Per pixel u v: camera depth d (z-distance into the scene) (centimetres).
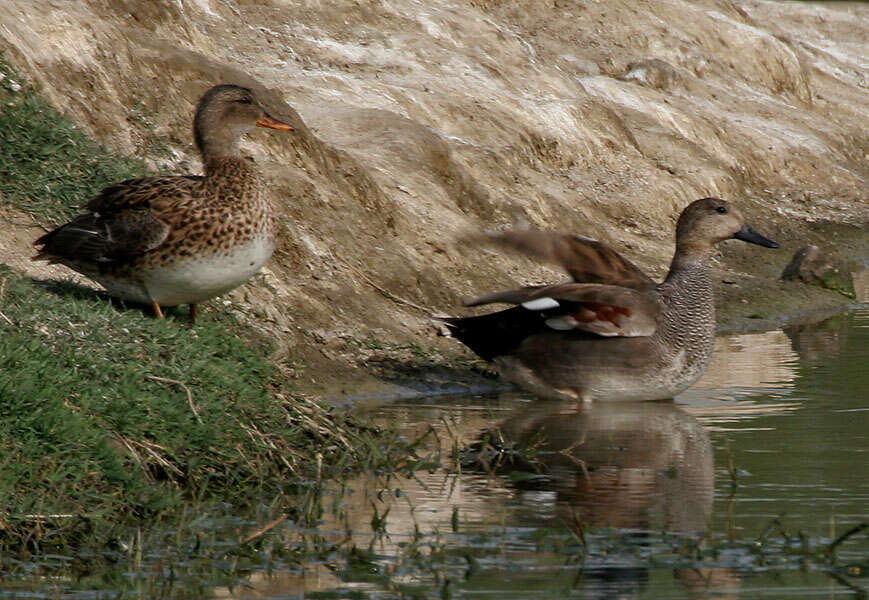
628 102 3247
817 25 4934
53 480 952
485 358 1478
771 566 855
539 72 3009
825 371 1600
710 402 1408
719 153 3275
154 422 1070
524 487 1058
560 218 2461
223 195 1196
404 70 2736
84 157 1553
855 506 985
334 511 999
